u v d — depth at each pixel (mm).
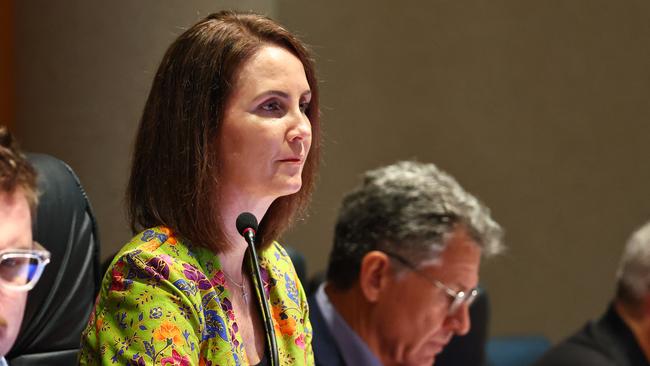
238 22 3566
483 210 5895
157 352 3252
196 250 3514
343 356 5680
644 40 11305
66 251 4648
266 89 3475
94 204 8359
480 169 11273
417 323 5703
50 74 8570
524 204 11336
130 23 8305
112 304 3342
